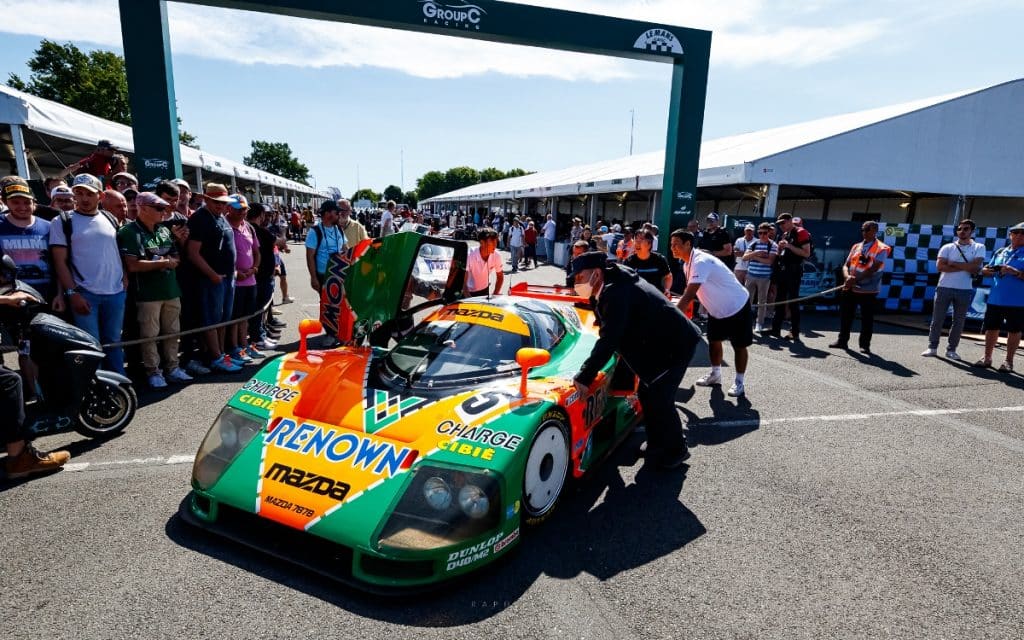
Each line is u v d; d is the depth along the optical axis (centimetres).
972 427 465
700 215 2356
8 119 762
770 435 431
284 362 324
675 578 249
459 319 358
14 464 311
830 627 222
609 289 324
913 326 927
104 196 468
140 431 389
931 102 1232
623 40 805
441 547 221
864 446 416
